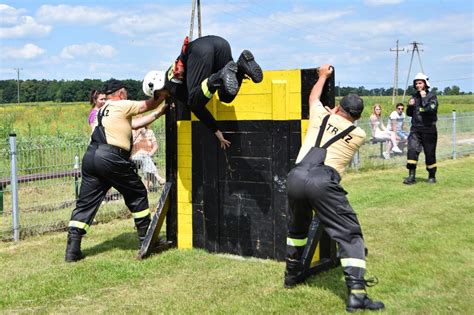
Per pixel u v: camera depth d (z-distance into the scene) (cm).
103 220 891
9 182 800
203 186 642
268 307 460
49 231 819
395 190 1075
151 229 639
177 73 578
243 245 618
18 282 554
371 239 688
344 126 476
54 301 500
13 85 9512
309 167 461
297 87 571
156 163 979
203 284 529
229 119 614
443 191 1052
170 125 662
